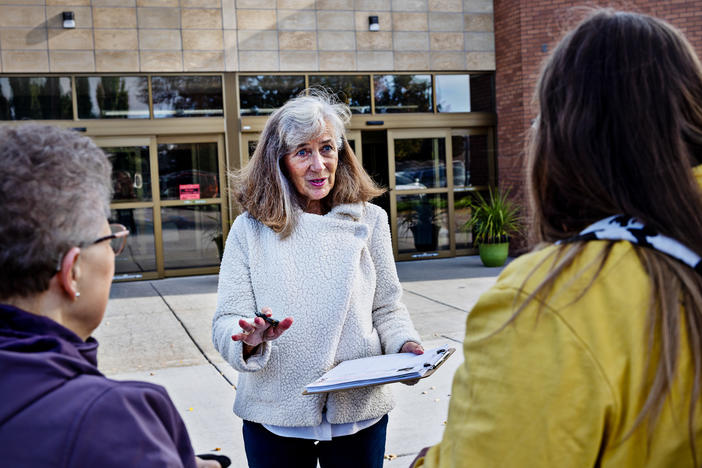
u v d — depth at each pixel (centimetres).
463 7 1126
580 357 90
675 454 88
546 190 105
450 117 1130
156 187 1035
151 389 104
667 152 94
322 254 214
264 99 1066
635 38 98
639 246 94
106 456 92
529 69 1073
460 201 1155
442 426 420
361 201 231
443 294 825
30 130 106
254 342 191
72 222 104
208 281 998
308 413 205
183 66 1027
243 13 1044
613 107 97
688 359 88
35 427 92
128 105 1020
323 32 1074
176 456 101
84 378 99
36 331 101
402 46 1107
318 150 220
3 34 966
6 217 100
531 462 90
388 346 219
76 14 988
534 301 94
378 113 1111
